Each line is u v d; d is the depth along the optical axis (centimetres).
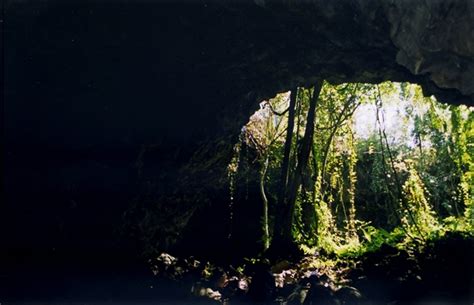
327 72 1147
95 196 1119
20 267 973
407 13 707
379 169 2258
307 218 1998
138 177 1194
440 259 1406
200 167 1427
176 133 1216
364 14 809
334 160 2052
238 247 1898
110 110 1073
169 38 979
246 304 1212
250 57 1073
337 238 2025
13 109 951
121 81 1041
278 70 1142
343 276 1428
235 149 1719
